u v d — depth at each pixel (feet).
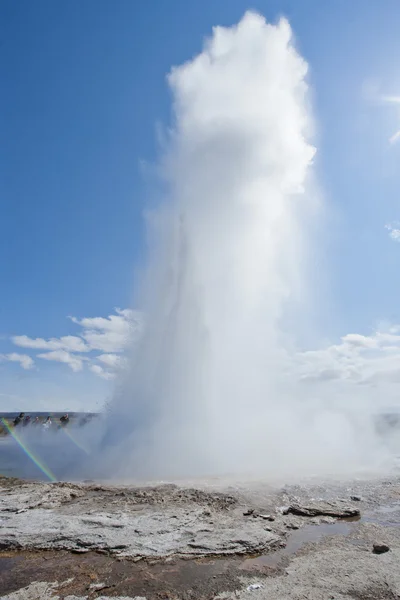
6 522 25.95
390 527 26.30
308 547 22.75
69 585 18.25
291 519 27.68
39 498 31.99
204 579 18.75
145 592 17.63
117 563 20.45
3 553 21.85
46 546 22.44
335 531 25.54
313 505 30.60
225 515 27.71
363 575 18.84
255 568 19.93
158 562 20.53
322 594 17.15
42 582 18.53
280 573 19.35
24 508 29.30
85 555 21.42
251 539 23.12
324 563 20.33
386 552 21.72
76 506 29.94
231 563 20.47
